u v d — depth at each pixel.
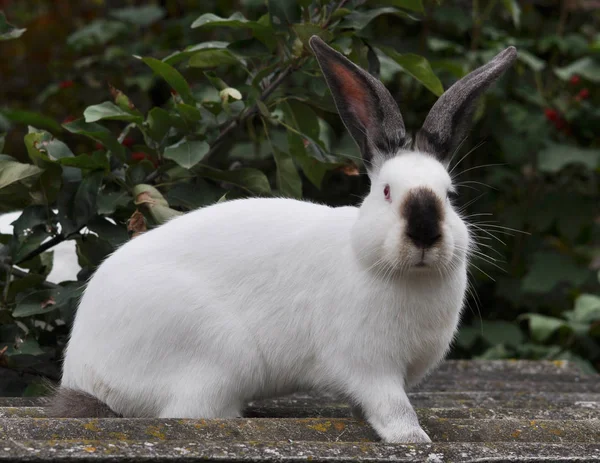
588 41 10.67
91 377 4.21
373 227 3.93
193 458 3.28
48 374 5.59
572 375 7.07
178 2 11.77
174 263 4.23
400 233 3.82
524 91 9.87
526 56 9.39
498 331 9.16
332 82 4.41
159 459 3.24
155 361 4.12
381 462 3.41
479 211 10.08
